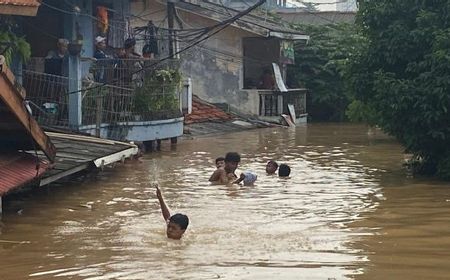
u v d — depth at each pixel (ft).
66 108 57.06
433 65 45.65
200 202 39.29
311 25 125.08
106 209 37.06
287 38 108.17
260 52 112.57
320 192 42.57
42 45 62.59
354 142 75.61
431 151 49.06
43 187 41.98
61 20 62.64
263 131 91.40
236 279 23.57
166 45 79.51
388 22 49.70
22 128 35.45
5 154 38.14
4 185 32.86
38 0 46.83
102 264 25.75
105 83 60.90
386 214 35.27
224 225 32.68
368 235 30.48
